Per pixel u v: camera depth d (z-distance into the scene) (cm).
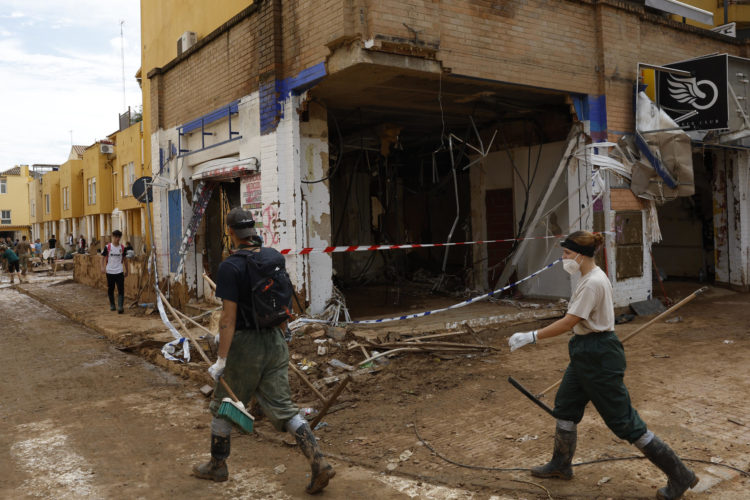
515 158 1106
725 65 937
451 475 389
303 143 862
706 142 1068
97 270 1680
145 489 386
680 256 1434
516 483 372
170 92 1202
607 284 347
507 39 830
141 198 1250
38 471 421
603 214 958
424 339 753
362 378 614
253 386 378
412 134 1255
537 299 1040
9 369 755
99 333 1004
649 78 1014
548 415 499
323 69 754
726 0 1394
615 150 970
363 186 1437
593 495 352
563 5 908
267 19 848
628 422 337
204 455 447
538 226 1049
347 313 852
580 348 349
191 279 1145
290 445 456
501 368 655
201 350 689
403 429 481
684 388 559
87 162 3266
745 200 1222
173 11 1338
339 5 714
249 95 911
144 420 537
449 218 1416
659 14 1181
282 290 381
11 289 1927
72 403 596
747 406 501
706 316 954
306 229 855
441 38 757
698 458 399
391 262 1451
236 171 930
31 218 5012
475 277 1184
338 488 378
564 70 906
